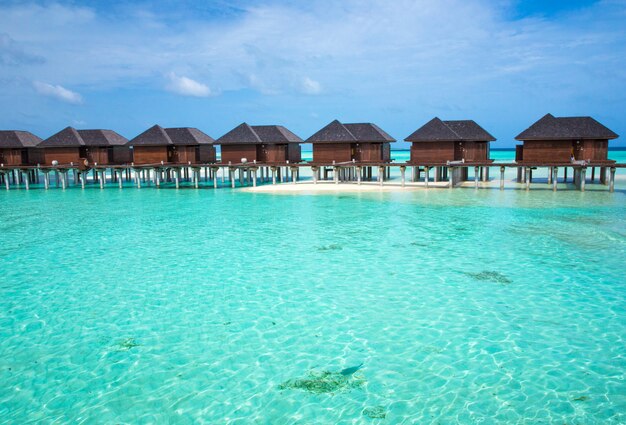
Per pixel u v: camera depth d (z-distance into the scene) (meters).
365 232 19.66
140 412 7.35
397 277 13.54
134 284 13.17
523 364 8.59
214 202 29.92
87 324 10.52
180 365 8.73
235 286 12.95
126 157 44.97
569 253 15.78
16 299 12.06
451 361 8.74
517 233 18.98
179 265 14.99
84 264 15.19
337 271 14.19
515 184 38.69
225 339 9.74
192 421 7.12
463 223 21.30
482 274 13.71
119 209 27.38
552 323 10.27
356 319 10.65
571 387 7.83
